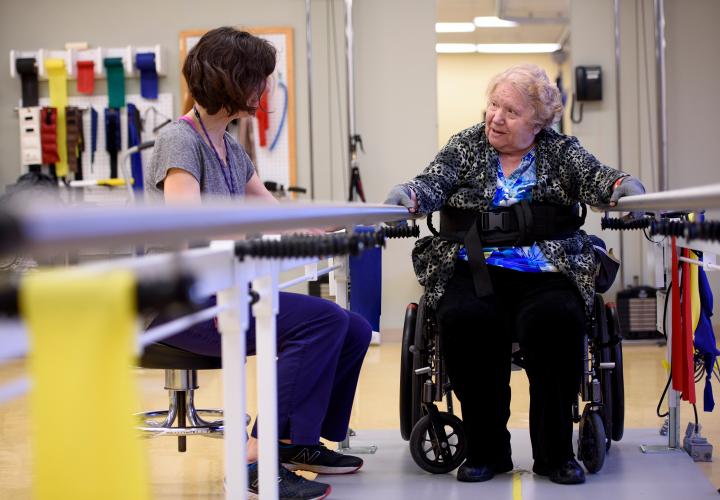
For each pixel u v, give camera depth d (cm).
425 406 245
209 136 220
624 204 195
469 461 240
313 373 212
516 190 242
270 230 125
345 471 248
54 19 594
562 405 232
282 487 219
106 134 580
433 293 240
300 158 592
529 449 277
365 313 286
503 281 239
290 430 213
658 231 144
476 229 238
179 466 276
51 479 67
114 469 66
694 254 263
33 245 55
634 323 549
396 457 268
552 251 236
